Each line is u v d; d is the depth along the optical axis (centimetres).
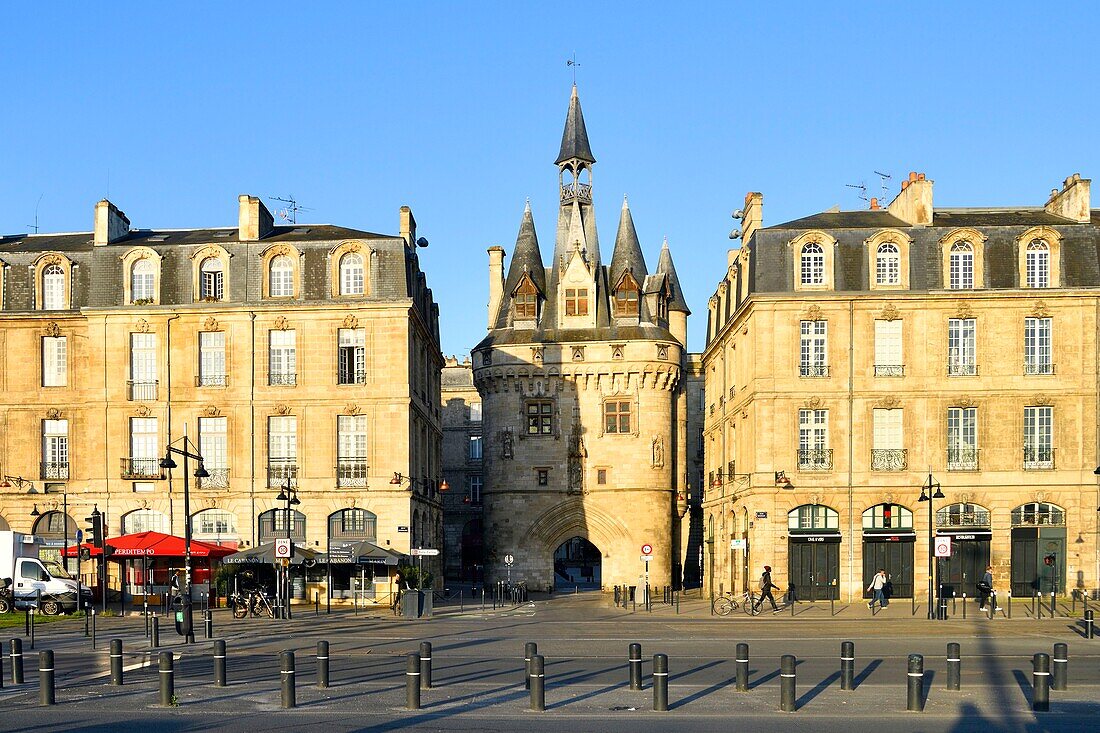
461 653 2925
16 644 2323
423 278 5741
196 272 4950
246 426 4888
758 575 4712
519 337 6681
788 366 4781
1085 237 4772
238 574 4706
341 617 4175
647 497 6538
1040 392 4709
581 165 7375
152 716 1959
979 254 4769
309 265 4947
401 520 4831
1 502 4925
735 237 6062
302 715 1964
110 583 4881
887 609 4422
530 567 6575
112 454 4906
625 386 6594
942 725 1877
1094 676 2445
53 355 5041
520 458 6631
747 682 2212
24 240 5400
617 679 2403
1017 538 4694
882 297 4756
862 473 4728
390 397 4869
